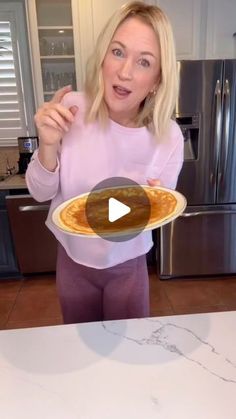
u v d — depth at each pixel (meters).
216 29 2.51
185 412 0.54
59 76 2.70
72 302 1.01
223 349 0.67
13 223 2.44
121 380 0.60
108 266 0.92
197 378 0.60
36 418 0.53
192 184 2.39
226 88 2.19
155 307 2.27
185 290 2.49
